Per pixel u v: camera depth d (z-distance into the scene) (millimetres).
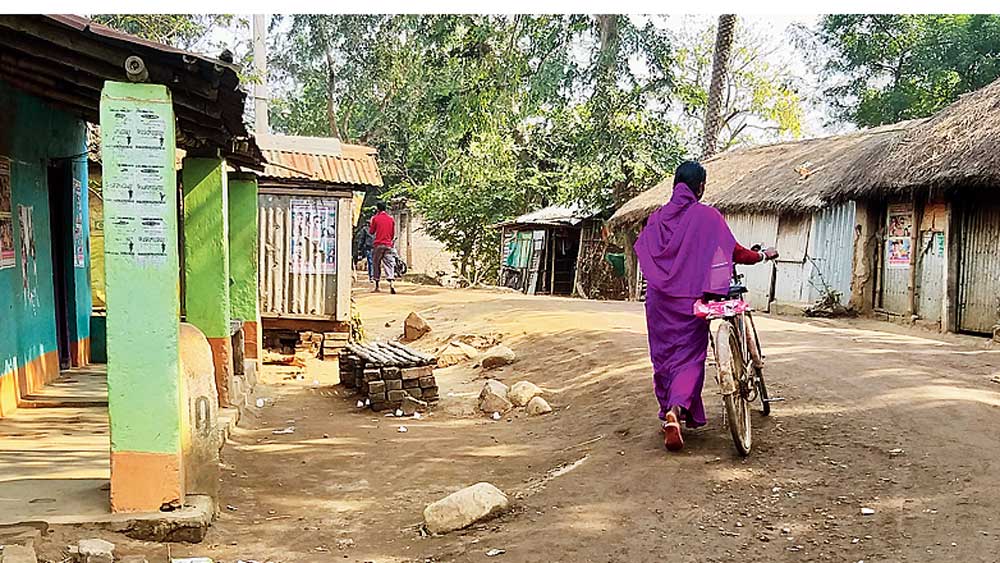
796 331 12430
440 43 26906
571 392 9695
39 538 4625
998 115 13047
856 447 5934
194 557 4805
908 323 14898
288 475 6938
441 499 5879
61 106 9336
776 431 6461
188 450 5406
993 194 13344
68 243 10383
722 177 22844
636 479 5789
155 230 4996
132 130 4941
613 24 25250
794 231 18266
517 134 32094
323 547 5137
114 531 4953
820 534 4664
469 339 13789
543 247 30312
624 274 26828
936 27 32500
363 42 40812
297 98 47844
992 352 10070
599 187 26625
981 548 4262
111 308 5020
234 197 11125
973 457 5523
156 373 5070
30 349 8891
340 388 11266
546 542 4844
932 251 14500
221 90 5441
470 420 9266
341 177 13617
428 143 39844
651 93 25938
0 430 7488
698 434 6590
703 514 5086
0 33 5051
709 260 6027
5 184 8117
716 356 5828
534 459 7270
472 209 33219
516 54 25984
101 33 4781
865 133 20047
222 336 8641
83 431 7512
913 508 4852
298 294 13758
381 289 24094
